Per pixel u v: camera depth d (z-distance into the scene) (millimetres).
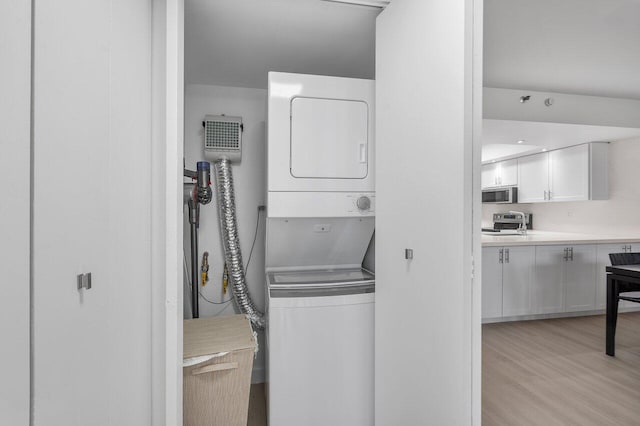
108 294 996
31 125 621
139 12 1272
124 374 1142
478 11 1236
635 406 1092
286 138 2131
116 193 1054
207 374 1761
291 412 2055
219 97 2879
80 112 809
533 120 1464
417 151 1537
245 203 2930
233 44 2266
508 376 1311
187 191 2549
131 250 1197
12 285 570
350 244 2576
